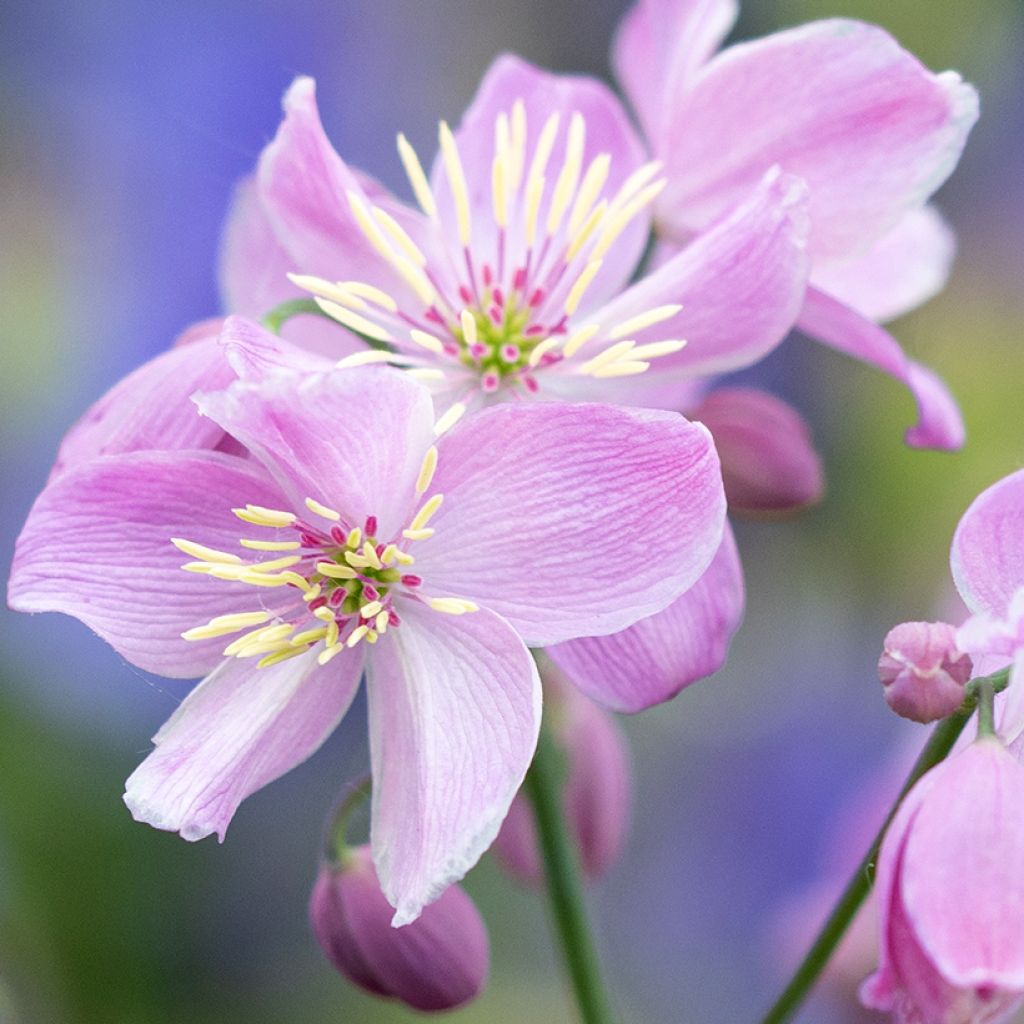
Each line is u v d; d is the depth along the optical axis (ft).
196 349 0.62
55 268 0.88
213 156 0.88
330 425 0.60
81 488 0.62
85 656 0.80
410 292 0.64
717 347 0.64
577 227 0.64
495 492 0.61
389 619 0.62
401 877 0.61
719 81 0.64
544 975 0.84
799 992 0.65
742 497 0.69
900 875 0.59
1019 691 0.60
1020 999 0.60
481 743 0.61
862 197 0.64
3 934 0.78
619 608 0.61
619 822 0.71
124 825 0.79
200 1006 0.80
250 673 0.62
